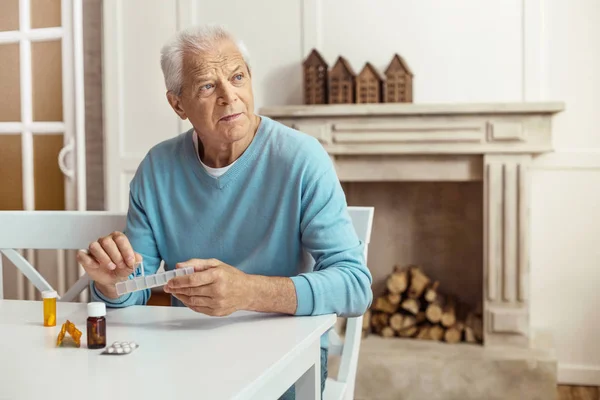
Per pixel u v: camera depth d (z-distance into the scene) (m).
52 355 1.07
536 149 3.04
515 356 3.01
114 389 0.89
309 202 1.56
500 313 3.11
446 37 3.37
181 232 1.66
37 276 1.84
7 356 1.07
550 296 3.34
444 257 3.56
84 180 3.50
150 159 1.70
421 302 3.44
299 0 3.51
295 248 1.60
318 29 3.49
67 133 3.52
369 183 3.61
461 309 3.46
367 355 3.11
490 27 3.33
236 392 0.87
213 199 1.62
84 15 3.91
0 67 3.63
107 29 3.74
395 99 3.23
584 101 3.26
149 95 3.72
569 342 3.34
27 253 3.67
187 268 1.23
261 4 3.55
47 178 3.61
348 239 1.53
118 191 3.77
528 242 3.08
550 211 3.31
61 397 0.86
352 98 3.28
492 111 3.04
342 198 1.59
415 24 3.39
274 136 1.61
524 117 3.04
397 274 3.41
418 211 3.57
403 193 3.58
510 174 3.08
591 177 3.27
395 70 3.23
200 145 1.68
